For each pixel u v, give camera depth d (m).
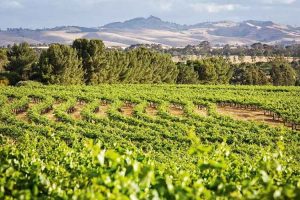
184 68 93.38
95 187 5.66
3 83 69.94
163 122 35.06
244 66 121.50
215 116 37.94
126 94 50.91
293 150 26.30
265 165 6.75
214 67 97.00
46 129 30.16
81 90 58.38
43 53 70.12
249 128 32.66
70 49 69.69
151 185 6.32
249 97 50.31
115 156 6.24
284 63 118.94
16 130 30.31
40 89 55.75
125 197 5.05
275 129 32.72
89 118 36.12
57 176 8.29
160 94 51.47
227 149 8.20
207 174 8.66
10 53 80.00
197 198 5.44
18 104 43.34
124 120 35.91
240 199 5.42
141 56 85.88
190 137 6.71
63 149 13.59
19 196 5.82
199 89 61.53
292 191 4.90
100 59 73.56
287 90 62.28
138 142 27.97
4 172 7.77
